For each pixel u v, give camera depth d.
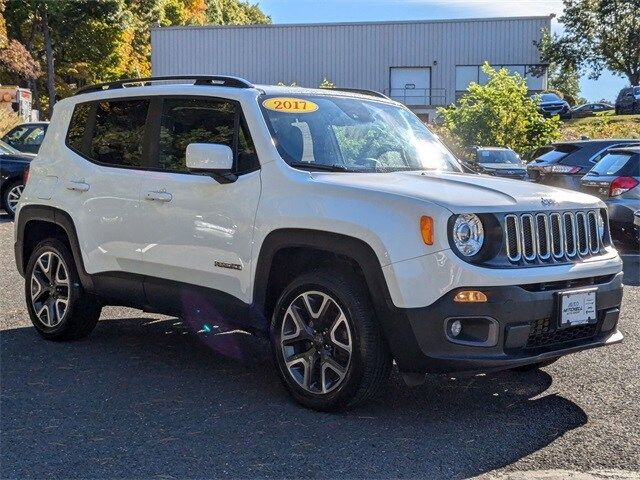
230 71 51.47
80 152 6.46
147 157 5.94
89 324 6.52
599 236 5.09
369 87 50.50
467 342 4.41
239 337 6.81
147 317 7.57
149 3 66.75
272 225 4.96
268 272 5.03
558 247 4.77
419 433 4.52
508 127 27.84
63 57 59.44
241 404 5.00
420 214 4.43
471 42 49.69
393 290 4.45
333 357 4.76
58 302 6.51
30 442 4.37
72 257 6.42
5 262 10.58
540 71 49.59
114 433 4.50
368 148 5.56
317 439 4.41
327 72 50.81
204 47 51.47
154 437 4.44
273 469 4.01
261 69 51.22
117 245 5.98
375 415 4.82
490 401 5.12
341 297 4.65
